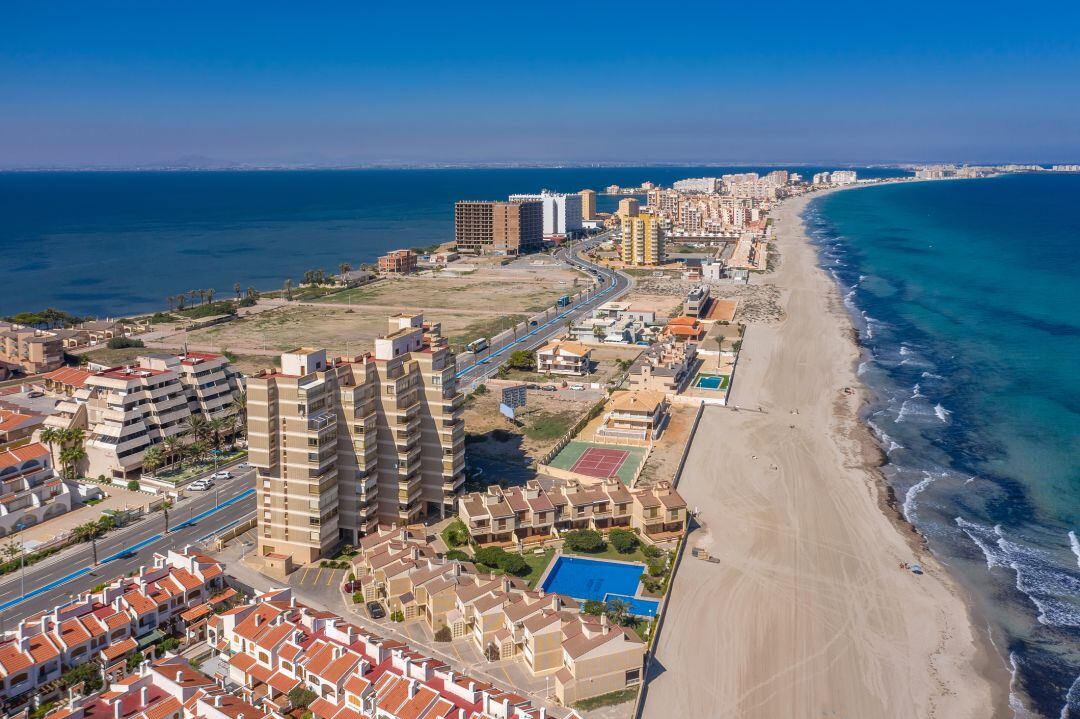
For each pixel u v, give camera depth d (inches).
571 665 4338.1
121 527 6343.5
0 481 6309.1
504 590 4968.0
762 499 6953.7
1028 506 6889.8
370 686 4020.7
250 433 5748.0
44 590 5393.7
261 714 3880.4
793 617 5196.9
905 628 5123.0
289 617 4606.3
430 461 6496.1
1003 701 4478.3
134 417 7381.9
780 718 4276.6
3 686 4156.0
